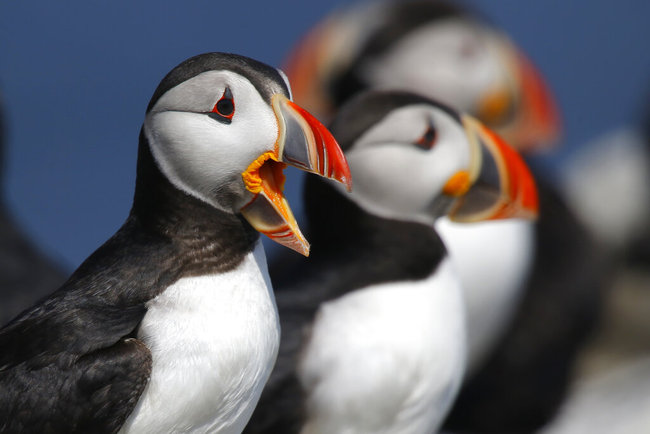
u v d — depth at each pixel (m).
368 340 10.16
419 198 10.62
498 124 16.86
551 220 16.02
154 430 8.11
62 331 8.01
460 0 17.97
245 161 8.34
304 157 8.27
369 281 10.39
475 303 14.47
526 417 16.02
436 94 16.42
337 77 16.59
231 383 8.23
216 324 8.19
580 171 23.38
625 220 20.66
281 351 10.12
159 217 8.45
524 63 17.25
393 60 16.34
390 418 10.26
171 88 8.36
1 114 14.02
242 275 8.41
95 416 7.86
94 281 8.27
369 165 10.57
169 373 8.05
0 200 13.41
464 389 15.80
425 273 10.50
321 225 10.74
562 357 16.09
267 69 8.48
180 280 8.27
